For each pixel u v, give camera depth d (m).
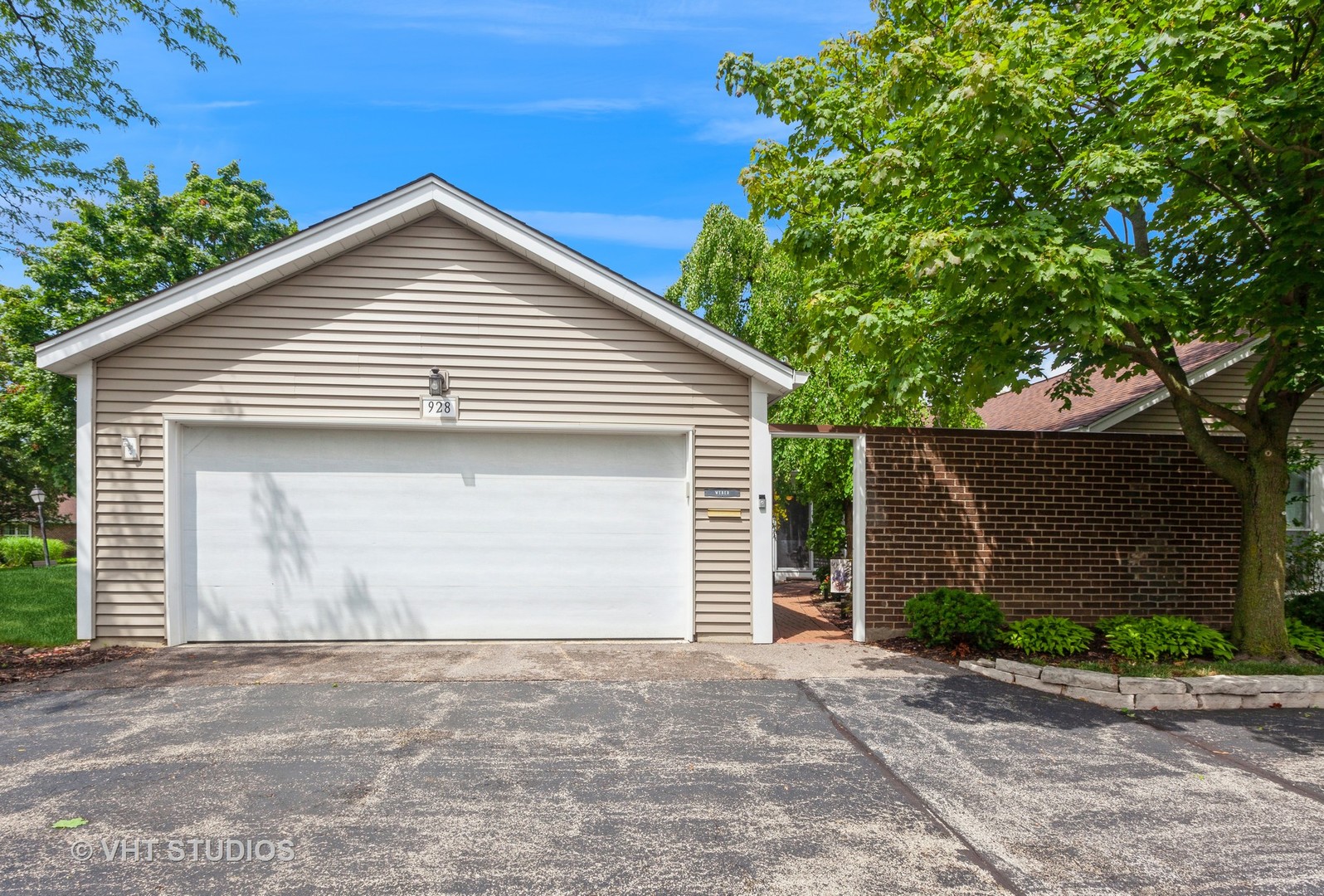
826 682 6.50
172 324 7.79
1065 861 3.38
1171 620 7.51
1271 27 5.41
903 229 7.00
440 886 3.11
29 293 20.22
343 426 8.05
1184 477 8.95
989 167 6.12
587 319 8.27
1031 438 8.77
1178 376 7.84
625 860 3.34
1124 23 6.01
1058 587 8.74
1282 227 6.10
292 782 4.19
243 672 6.68
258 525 7.98
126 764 4.44
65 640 7.82
